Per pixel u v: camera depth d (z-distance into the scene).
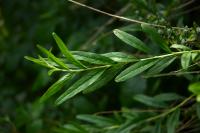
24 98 1.60
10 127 1.42
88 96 1.30
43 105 1.33
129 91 1.12
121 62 0.69
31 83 1.62
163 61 0.70
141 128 0.99
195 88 0.54
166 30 0.73
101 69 0.70
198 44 0.71
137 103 1.13
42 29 1.41
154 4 0.81
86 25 1.33
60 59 0.72
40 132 1.33
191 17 1.07
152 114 0.92
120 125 0.96
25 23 1.62
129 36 0.71
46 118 1.34
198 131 0.99
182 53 0.67
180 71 0.77
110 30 1.23
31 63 1.56
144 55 1.05
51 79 1.33
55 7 1.40
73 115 1.29
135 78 1.12
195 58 0.68
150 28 0.70
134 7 0.91
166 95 0.93
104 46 1.21
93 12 1.32
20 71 1.63
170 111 0.88
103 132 0.97
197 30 0.71
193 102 0.93
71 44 1.29
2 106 1.59
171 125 0.85
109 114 1.26
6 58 1.64
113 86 1.27
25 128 1.43
